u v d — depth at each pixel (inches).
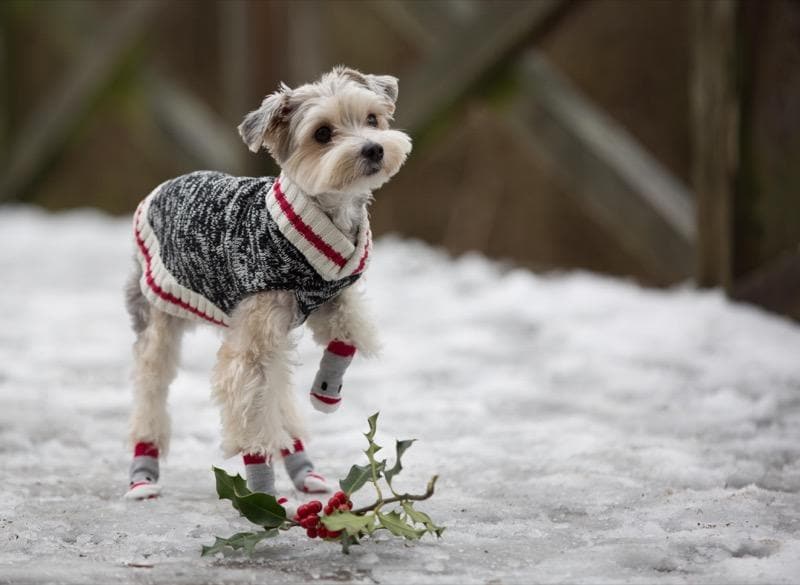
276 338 272.7
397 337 495.8
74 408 382.9
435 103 648.4
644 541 258.5
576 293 575.5
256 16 697.6
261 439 275.4
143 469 302.7
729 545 253.9
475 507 283.3
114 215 903.1
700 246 541.3
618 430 352.5
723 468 310.8
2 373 430.0
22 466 320.2
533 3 599.8
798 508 279.4
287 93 287.0
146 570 241.4
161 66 823.7
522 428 355.3
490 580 235.5
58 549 255.3
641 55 637.9
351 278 279.0
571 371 430.0
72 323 528.7
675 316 505.7
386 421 364.5
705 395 391.2
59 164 918.4
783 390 391.9
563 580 235.1
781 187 499.2
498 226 710.5
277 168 712.4
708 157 529.7
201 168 786.8
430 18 644.7
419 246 729.6
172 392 399.2
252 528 270.5
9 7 942.4
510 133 695.1
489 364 445.1
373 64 743.7
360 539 261.9
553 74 623.5
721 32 512.4
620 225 594.2
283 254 267.0
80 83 856.3
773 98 498.3
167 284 292.2
